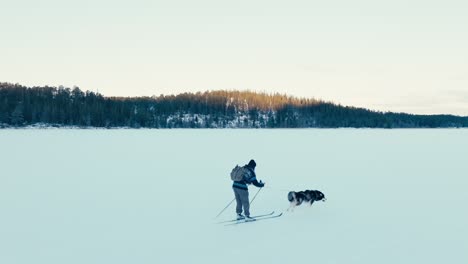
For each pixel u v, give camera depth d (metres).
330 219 7.90
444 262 5.50
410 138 43.50
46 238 6.62
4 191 10.88
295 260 5.57
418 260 5.57
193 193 10.70
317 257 5.70
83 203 9.36
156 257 5.73
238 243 6.36
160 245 6.27
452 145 31.00
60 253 5.91
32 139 37.44
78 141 34.75
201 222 7.67
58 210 8.63
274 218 8.03
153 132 61.78
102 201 9.60
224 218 7.99
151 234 6.87
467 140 38.66
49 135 46.56
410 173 14.70
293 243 6.35
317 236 6.73
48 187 11.55
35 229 7.16
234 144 32.69
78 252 5.96
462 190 11.11
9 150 24.55
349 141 37.50
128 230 7.11
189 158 20.52
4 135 45.75
